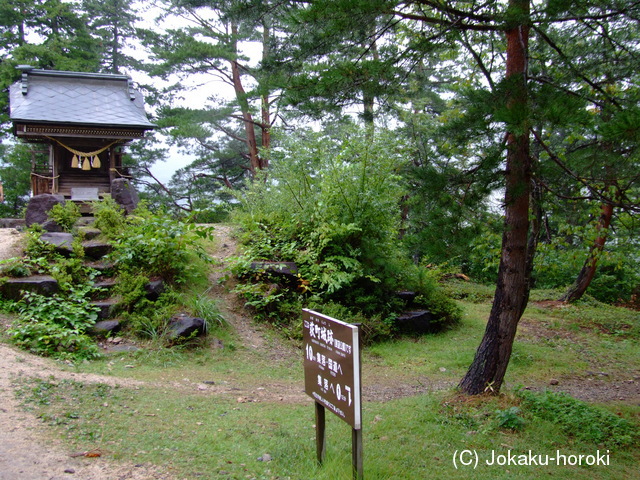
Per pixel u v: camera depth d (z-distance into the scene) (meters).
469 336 10.17
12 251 8.59
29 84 13.11
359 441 3.50
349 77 5.75
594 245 11.81
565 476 4.14
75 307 7.41
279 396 6.10
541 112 4.45
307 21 5.38
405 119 12.57
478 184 5.35
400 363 8.25
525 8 5.45
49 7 21.95
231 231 11.56
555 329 11.70
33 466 3.42
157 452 3.86
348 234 9.55
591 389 7.83
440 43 5.83
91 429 4.15
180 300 8.15
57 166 12.91
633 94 6.43
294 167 9.91
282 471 3.74
